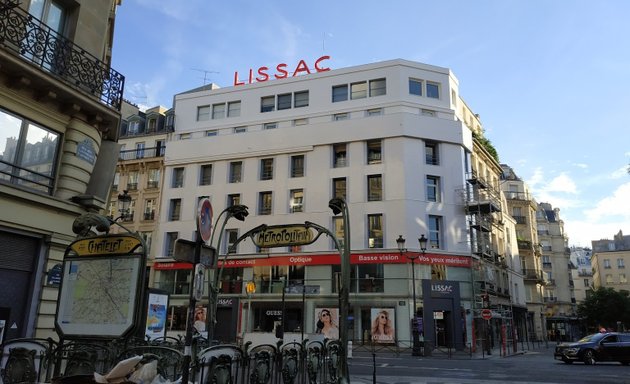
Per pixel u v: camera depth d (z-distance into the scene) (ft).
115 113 40.55
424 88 121.90
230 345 21.59
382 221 109.91
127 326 21.63
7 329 32.73
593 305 204.64
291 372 26.43
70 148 37.76
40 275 35.19
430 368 59.41
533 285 180.75
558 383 44.45
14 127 33.78
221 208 125.70
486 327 104.68
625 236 344.28
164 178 134.62
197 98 141.18
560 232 245.65
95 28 40.73
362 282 106.73
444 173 114.32
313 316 107.55
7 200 32.63
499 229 138.00
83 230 24.73
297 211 119.24
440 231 111.04
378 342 100.12
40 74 33.42
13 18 32.12
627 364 66.95
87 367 21.61
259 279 116.06
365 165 114.93
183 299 120.88
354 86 125.59
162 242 128.98
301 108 128.67
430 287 103.14
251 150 126.72
